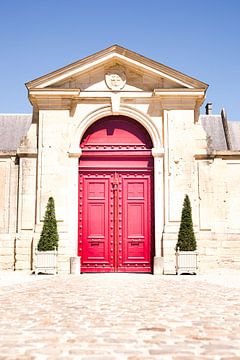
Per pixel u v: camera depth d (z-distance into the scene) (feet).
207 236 51.55
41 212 51.75
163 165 53.31
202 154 53.01
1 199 53.36
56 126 53.47
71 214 52.11
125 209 53.57
